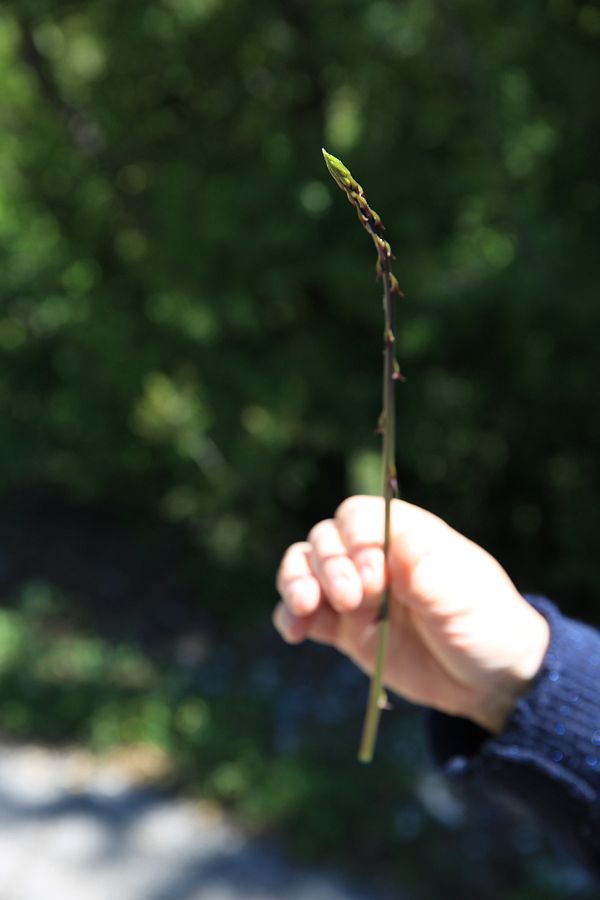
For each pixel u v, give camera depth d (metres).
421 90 4.75
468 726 1.06
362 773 3.85
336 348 5.38
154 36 5.01
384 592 0.94
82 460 6.39
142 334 5.68
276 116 5.10
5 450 6.23
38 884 3.22
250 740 4.08
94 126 5.33
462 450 5.61
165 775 3.88
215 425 5.68
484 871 3.30
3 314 6.03
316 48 4.92
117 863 3.35
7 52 5.24
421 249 4.75
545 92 4.52
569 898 3.11
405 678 1.05
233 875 3.30
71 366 6.08
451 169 4.78
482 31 4.57
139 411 5.97
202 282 5.11
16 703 4.34
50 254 5.91
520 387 5.29
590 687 0.95
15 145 5.58
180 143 5.23
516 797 0.97
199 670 4.95
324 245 4.97
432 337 5.14
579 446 5.31
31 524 6.72
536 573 5.60
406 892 3.22
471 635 0.96
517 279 4.55
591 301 4.36
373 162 4.81
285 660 5.13
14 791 3.76
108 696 4.41
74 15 5.11
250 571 5.95
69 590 5.86
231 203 4.89
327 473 6.11
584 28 4.39
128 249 5.67
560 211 4.54
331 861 3.37
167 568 6.13
